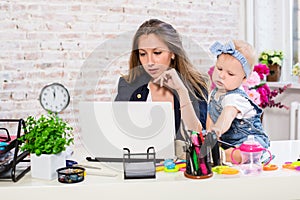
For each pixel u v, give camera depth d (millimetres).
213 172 1333
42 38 3168
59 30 3199
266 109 3375
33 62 3164
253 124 1530
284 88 3027
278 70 3244
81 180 1253
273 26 3504
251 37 3521
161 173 1334
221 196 1251
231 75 1444
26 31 3131
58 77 3225
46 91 3156
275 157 1591
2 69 3102
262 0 3467
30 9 3127
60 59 3217
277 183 1279
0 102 3113
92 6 3248
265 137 1554
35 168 1292
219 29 3562
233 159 1423
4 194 1192
